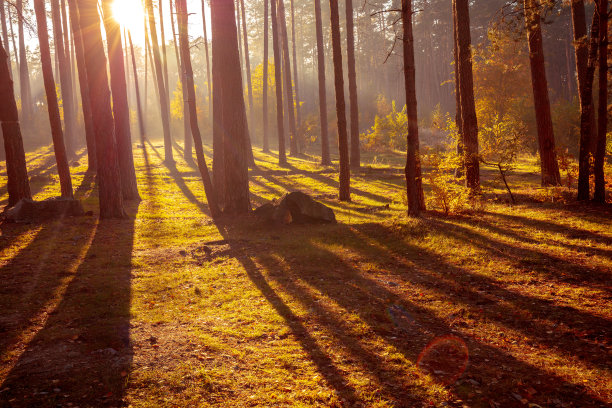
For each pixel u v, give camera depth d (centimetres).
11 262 933
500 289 741
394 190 2266
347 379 469
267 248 1055
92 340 559
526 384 456
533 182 2181
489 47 1555
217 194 1928
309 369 491
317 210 1334
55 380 453
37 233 1231
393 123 5125
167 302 711
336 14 1789
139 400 421
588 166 1384
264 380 465
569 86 6016
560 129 3756
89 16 1396
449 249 967
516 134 1551
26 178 1598
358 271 861
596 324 589
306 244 1070
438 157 1389
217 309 680
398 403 425
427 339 569
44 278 823
